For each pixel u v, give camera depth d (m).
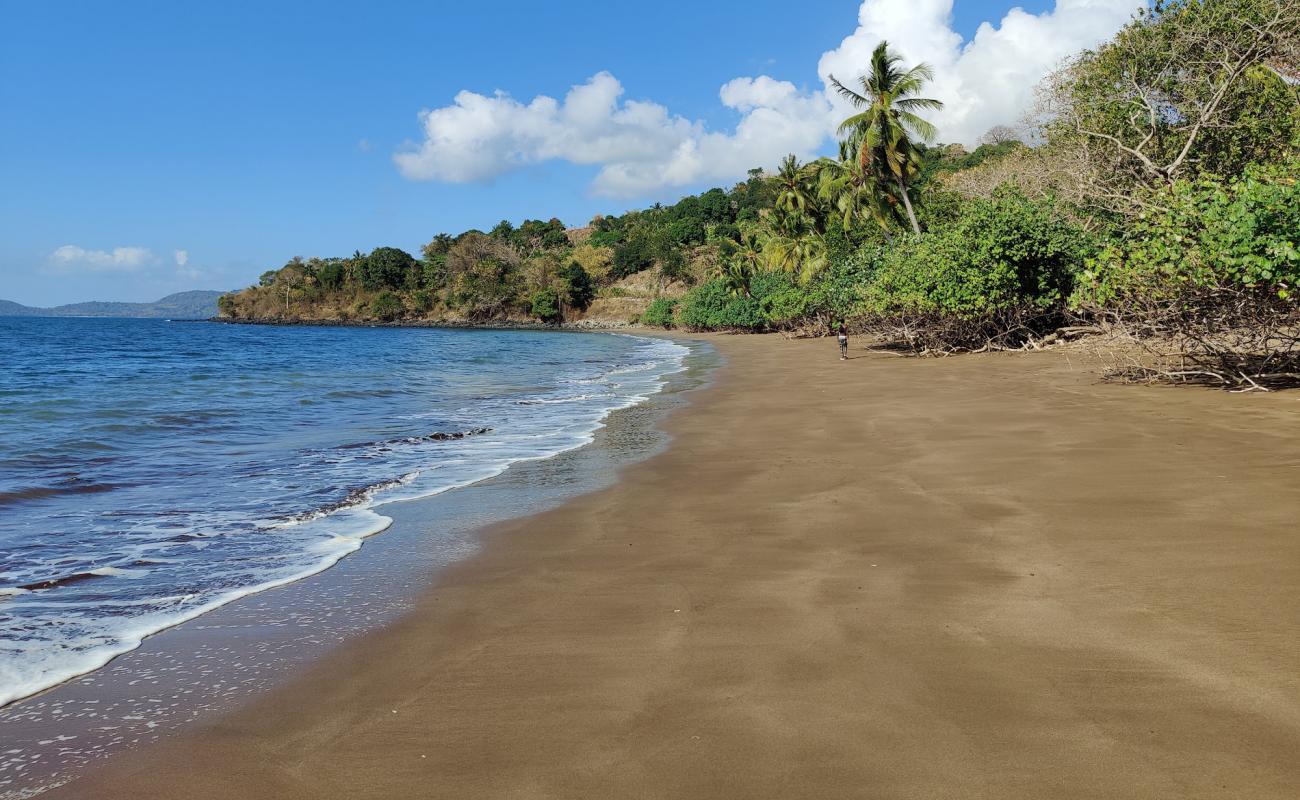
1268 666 3.17
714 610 4.18
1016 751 2.65
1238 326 11.82
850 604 4.14
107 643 3.99
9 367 29.22
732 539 5.59
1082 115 24.97
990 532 5.37
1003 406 11.92
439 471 8.82
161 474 8.85
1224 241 10.55
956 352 25.17
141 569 5.30
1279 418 9.30
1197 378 13.30
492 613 4.32
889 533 5.50
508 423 13.16
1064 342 22.28
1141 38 23.58
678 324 89.50
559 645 3.81
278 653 3.84
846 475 7.64
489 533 6.09
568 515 6.61
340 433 12.22
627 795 2.50
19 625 4.25
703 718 2.99
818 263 48.81
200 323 153.38
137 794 2.65
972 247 22.77
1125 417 10.07
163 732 3.07
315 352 44.16
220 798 2.61
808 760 2.66
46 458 9.95
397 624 4.20
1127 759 2.57
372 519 6.62
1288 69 21.86
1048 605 3.97
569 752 2.79
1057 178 26.67
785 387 17.70
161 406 15.98
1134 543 4.91
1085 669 3.23
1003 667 3.29
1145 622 3.68
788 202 54.66
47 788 2.69
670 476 8.12
